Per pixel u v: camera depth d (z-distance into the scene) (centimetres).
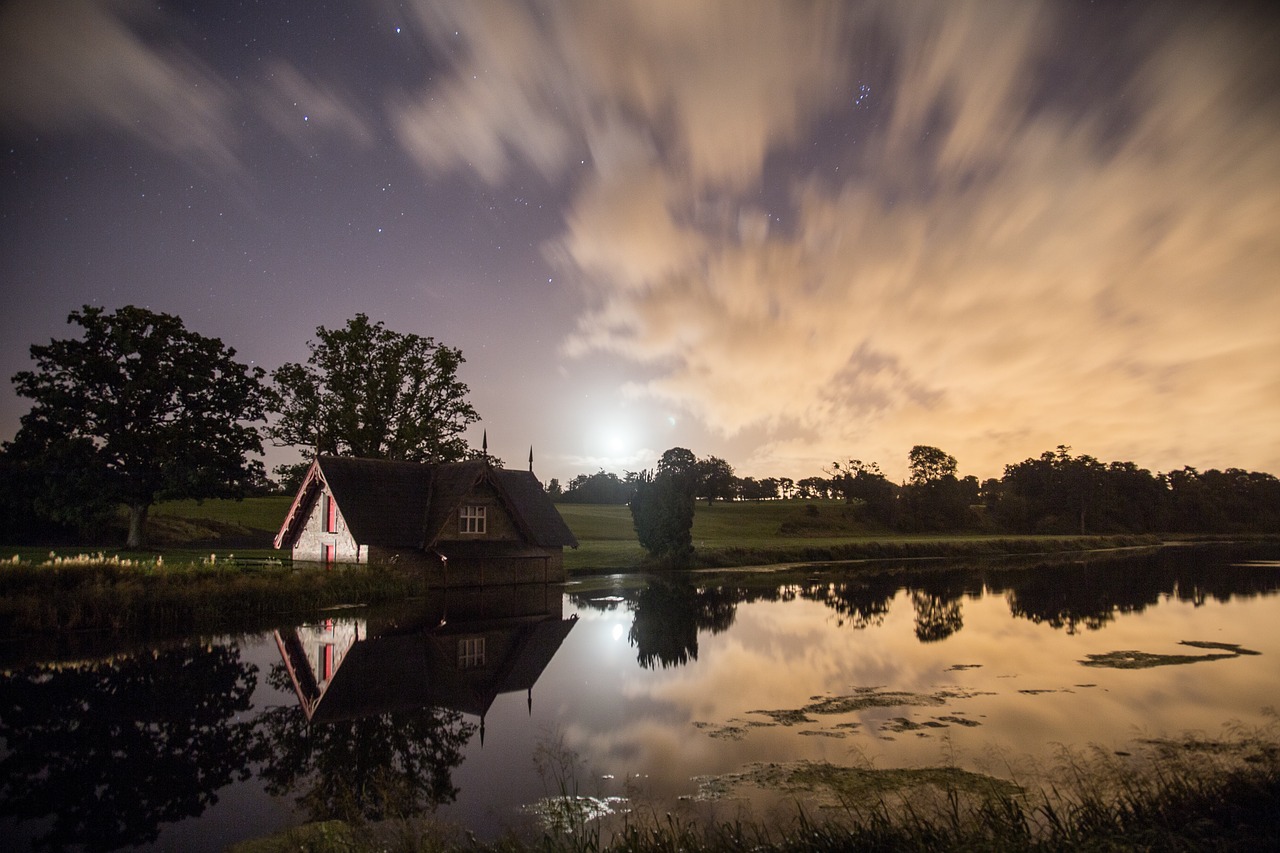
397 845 896
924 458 15362
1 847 913
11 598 2392
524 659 2112
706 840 849
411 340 6038
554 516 4925
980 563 6975
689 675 1919
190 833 953
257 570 3406
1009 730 1400
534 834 934
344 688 1725
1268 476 17038
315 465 4225
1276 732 1378
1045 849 735
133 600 2559
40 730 1387
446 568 4188
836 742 1326
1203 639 2508
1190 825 761
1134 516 14838
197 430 5775
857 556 7769
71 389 5366
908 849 751
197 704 1576
